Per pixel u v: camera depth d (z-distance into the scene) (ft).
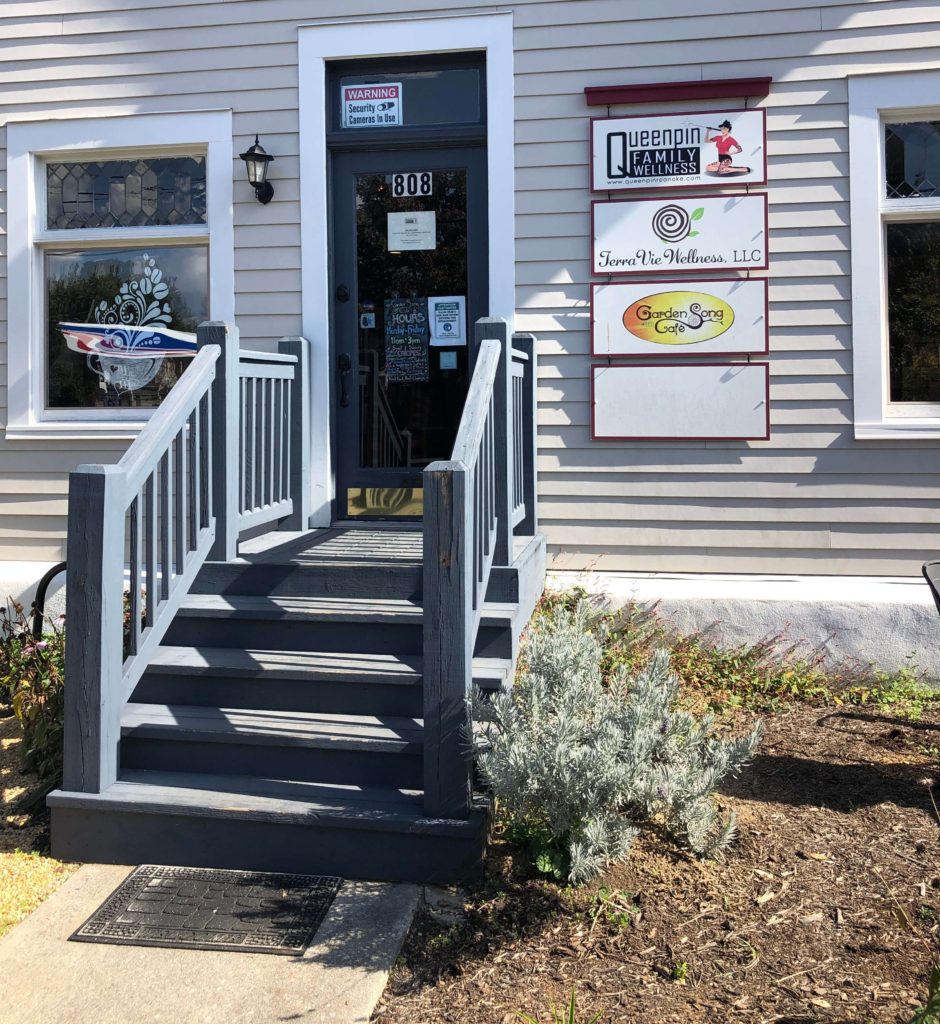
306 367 18.10
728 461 18.40
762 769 13.80
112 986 9.42
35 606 17.95
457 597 11.23
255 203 19.48
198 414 13.89
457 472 11.23
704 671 17.22
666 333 18.39
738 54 18.12
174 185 20.16
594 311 18.53
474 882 11.05
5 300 20.45
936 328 18.13
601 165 18.42
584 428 18.75
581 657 12.19
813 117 17.98
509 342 14.34
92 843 11.76
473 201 19.25
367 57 19.12
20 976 9.57
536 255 18.71
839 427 18.08
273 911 10.59
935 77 17.62
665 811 11.51
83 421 20.52
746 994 9.08
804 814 12.39
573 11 18.52
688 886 10.75
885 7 17.74
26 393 20.40
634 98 18.28
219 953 9.91
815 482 18.17
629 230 18.43
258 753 12.35
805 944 9.78
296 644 13.85
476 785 12.05
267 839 11.45
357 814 11.24
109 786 11.97
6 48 20.21
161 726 12.41
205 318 20.18
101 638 11.76
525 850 11.43
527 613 15.19
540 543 17.53
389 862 11.21
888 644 17.40
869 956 9.58
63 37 20.02
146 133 19.80
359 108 19.47
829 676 17.49
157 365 20.39
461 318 19.38
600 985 9.29
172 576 13.34
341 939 10.09
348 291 19.57
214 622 13.99
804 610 17.63
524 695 11.53
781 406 18.22
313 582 14.57
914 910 10.28
